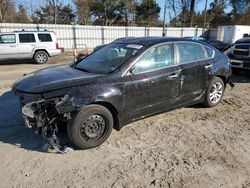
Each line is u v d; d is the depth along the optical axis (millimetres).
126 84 4145
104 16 45094
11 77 9875
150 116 4773
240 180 3279
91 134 3928
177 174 3387
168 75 4672
